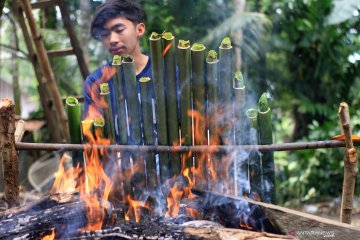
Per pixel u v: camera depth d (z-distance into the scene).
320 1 5.43
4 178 2.18
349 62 5.70
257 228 1.98
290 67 5.82
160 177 2.19
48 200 1.97
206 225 1.87
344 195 2.06
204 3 5.02
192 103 2.14
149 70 2.49
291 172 5.47
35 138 5.48
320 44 5.63
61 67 5.37
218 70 2.10
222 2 5.11
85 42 5.16
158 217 2.02
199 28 5.05
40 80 4.73
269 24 5.16
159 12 4.93
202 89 2.11
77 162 2.23
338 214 4.76
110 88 2.35
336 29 5.61
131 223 1.85
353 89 5.65
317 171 5.30
